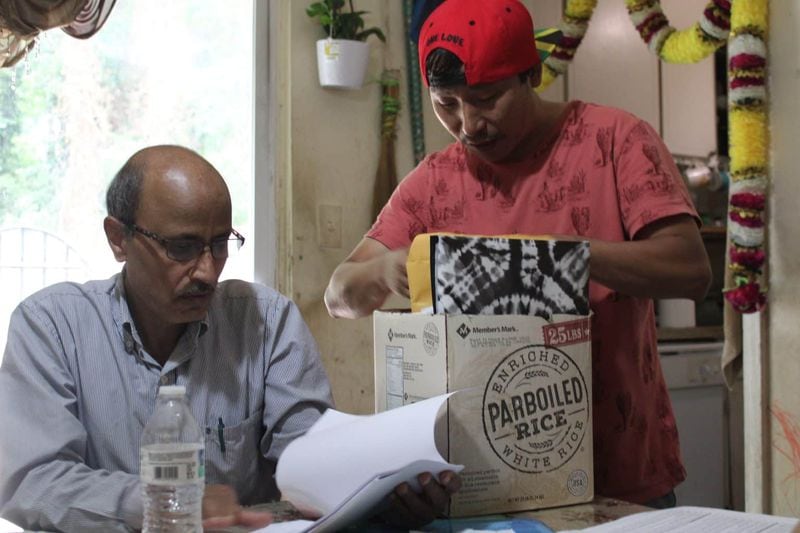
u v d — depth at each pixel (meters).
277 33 2.57
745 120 1.92
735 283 1.93
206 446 1.34
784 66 1.92
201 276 1.24
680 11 3.29
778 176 1.94
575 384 1.13
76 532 1.12
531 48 1.36
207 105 2.57
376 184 2.66
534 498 1.10
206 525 1.02
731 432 3.10
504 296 1.09
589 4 2.19
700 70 3.41
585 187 1.44
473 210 1.54
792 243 1.91
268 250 2.58
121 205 1.25
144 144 2.49
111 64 2.45
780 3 1.92
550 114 1.49
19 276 2.32
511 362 1.08
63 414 1.24
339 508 0.94
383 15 2.69
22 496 1.16
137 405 1.32
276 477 1.13
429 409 1.00
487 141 1.39
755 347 2.00
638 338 1.41
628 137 1.41
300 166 2.55
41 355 1.29
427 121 2.75
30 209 2.34
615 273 1.26
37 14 2.02
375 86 2.68
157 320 1.33
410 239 1.60
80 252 2.41
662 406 1.47
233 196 2.58
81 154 2.41
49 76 2.36
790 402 1.93
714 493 3.03
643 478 1.40
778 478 1.96
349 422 1.13
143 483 0.96
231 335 1.42
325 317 2.59
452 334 1.05
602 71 3.12
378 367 1.18
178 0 2.53
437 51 1.33
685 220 1.34
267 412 1.40
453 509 1.06
